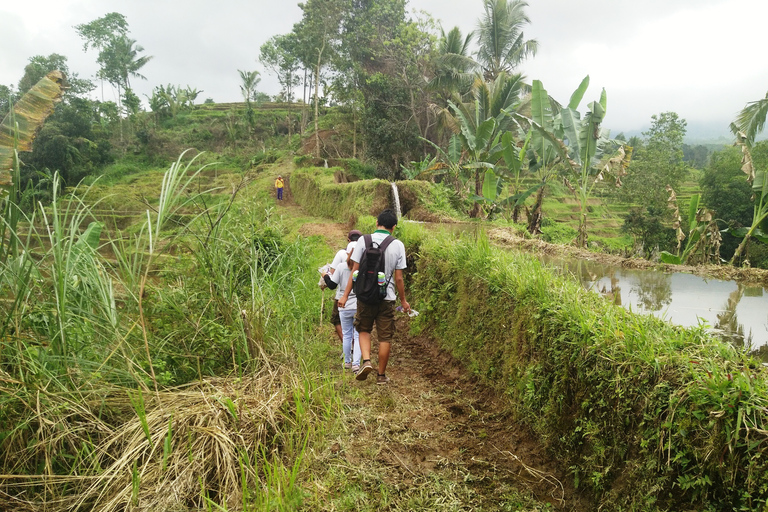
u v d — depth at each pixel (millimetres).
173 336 4066
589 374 2783
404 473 3109
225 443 3023
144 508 2658
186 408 3311
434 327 5777
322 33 33219
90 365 3387
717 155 31891
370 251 4348
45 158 35312
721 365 2268
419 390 4461
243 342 4230
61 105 40625
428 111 30688
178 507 2676
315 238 13344
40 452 2975
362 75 32156
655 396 2303
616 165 11664
